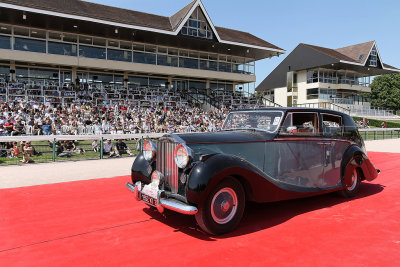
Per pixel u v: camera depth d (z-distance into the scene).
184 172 3.71
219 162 3.61
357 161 5.38
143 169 4.46
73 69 25.94
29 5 20.44
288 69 49.00
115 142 12.22
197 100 28.55
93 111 18.22
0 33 22.52
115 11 27.25
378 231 3.80
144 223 4.12
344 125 5.33
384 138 22.81
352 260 3.03
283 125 4.48
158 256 3.13
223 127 5.21
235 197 3.80
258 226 4.02
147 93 25.39
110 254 3.18
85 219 4.27
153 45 29.02
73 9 23.72
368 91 50.28
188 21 27.91
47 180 6.94
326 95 45.56
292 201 5.25
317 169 4.85
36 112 15.90
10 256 3.13
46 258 3.09
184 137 3.90
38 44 23.88
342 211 4.64
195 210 3.44
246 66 34.56
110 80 27.81
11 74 23.53
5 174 7.66
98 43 26.36
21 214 4.48
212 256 3.13
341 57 44.66
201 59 31.75
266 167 4.32
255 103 31.95
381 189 6.11
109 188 6.16
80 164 9.59
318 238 3.59
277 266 2.92
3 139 9.02
